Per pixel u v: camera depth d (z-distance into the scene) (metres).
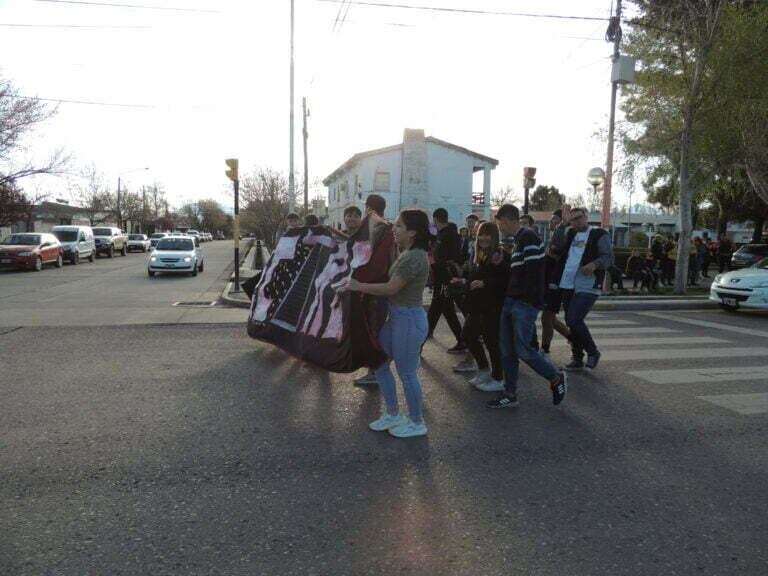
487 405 5.34
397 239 4.32
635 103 16.56
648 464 4.07
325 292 6.10
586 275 6.46
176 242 21.83
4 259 22.42
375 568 2.72
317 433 4.53
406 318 4.30
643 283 16.61
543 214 50.88
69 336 8.34
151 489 3.51
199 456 4.02
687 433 4.71
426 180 35.69
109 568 2.68
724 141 15.57
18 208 29.78
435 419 4.94
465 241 11.39
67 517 3.15
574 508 3.39
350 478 3.72
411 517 3.23
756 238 32.34
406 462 4.00
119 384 5.78
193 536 2.98
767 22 14.39
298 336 6.32
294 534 3.02
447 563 2.78
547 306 7.24
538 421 4.94
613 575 2.71
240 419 4.82
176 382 5.89
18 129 24.44
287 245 7.05
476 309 5.78
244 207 37.75
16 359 6.82
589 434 4.65
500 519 3.23
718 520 3.28
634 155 16.80
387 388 4.60
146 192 85.19
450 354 7.59
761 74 14.28
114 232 35.53
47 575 2.62
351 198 41.41
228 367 6.55
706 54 14.62
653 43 15.61
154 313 10.84
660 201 29.25
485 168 40.19
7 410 4.93
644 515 3.32
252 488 3.55
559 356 7.60
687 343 8.55
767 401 5.63
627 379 6.41
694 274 18.50
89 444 4.20
